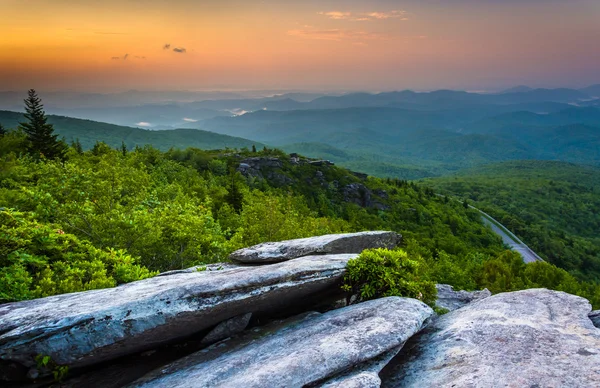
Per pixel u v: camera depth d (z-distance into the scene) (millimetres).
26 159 47719
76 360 7504
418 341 8789
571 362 6727
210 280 9039
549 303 9594
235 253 14359
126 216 20344
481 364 6996
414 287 11055
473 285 54938
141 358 8656
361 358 7164
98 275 13250
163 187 47250
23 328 7180
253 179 123625
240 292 8859
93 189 26875
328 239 14102
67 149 74062
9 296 10656
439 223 148250
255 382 6438
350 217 123000
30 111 66000
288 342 8133
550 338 7664
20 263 12383
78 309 7844
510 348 7418
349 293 11078
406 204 160500
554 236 181750
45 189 26172
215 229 28203
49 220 20344
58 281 12539
